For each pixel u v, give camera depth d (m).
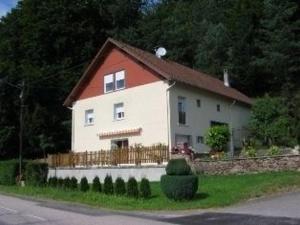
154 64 38.47
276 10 53.09
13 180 39.59
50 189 31.80
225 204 22.19
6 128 54.78
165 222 18.02
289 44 51.62
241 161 28.81
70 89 58.59
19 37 62.28
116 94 40.53
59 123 56.53
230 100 43.66
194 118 38.75
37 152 55.91
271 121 40.09
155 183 29.45
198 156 34.16
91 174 35.94
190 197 23.42
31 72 57.44
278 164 27.70
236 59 57.00
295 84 51.81
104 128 41.22
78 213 21.41
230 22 59.59
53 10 61.78
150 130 37.38
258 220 17.45
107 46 41.38
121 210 22.70
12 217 20.19
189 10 68.56
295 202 20.78
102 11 65.44
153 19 66.50
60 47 61.44
